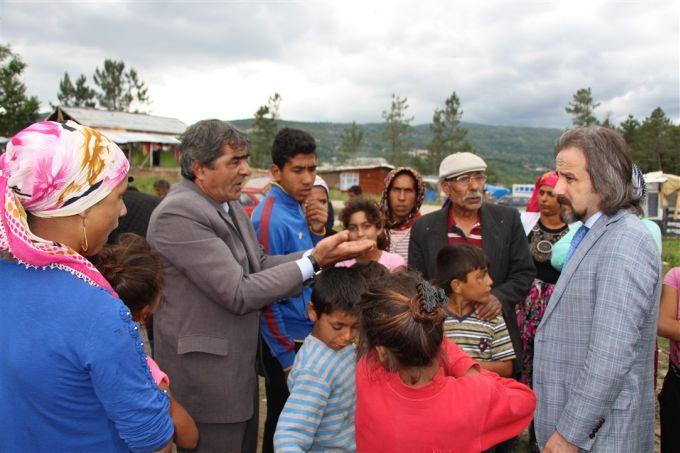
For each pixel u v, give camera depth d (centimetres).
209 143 217
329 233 423
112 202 139
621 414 191
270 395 289
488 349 258
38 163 121
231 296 207
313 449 201
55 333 121
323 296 198
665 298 256
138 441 133
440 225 319
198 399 220
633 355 181
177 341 218
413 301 155
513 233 310
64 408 125
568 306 201
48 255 123
